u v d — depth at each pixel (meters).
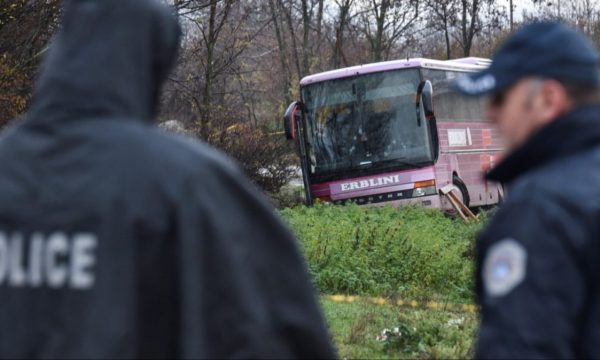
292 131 24.97
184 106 35.03
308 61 46.62
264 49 45.06
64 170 2.89
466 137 27.91
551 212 2.86
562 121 3.05
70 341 2.76
